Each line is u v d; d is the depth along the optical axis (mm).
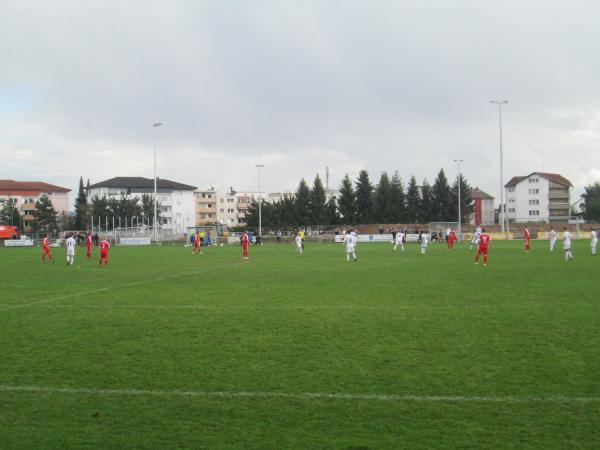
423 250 46938
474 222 154000
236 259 40375
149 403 7488
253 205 124500
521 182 135875
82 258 43656
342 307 15664
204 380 8484
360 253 48250
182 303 16844
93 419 6930
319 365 9273
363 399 7559
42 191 144250
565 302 16250
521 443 6098
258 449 6012
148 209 121250
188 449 6027
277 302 16828
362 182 117812
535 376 8523
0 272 29578
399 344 10781
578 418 6801
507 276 24641
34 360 9797
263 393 7832
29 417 7016
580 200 142125
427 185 121000
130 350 10508
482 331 11969
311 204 115312
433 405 7305
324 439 6250
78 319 14070
